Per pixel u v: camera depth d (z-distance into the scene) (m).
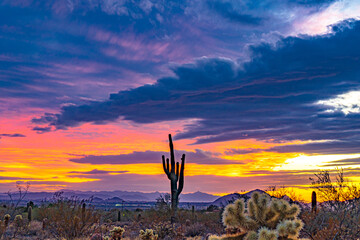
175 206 24.53
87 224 13.18
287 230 3.75
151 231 11.09
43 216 17.88
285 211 4.01
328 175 11.12
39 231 15.10
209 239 4.11
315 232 8.59
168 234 15.09
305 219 9.03
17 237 13.70
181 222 19.55
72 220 12.83
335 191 10.73
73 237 12.66
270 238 3.59
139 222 20.95
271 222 4.03
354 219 8.30
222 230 13.47
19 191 13.66
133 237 14.01
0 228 12.98
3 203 16.14
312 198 11.40
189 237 14.82
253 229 4.01
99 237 12.43
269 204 4.10
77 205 13.53
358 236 8.01
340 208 9.03
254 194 4.15
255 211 4.07
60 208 13.34
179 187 26.83
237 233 4.09
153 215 21.94
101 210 15.46
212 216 19.52
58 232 12.86
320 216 9.12
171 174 26.84
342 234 7.93
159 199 24.50
